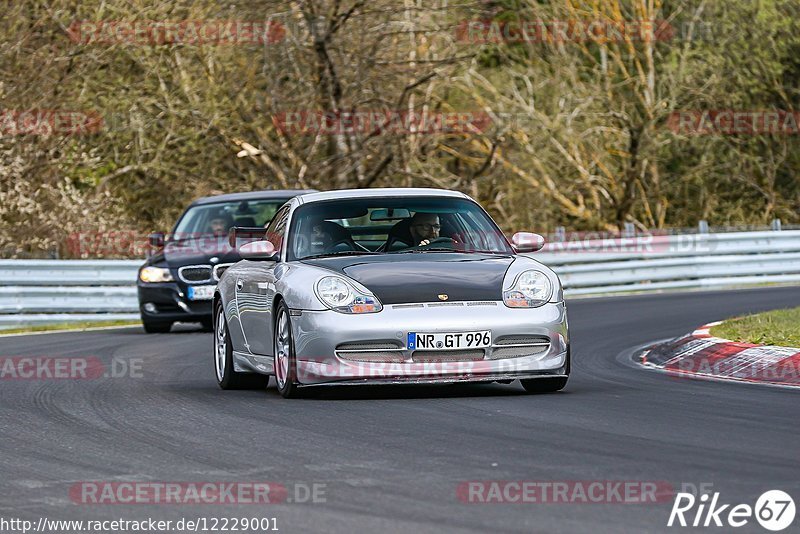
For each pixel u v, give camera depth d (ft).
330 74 291.99
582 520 60.18
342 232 116.06
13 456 83.76
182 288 199.72
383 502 65.16
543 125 360.48
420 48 316.19
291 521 61.98
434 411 97.55
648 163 392.47
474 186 341.82
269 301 111.65
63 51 302.45
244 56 311.88
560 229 275.18
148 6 306.55
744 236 282.36
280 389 110.22
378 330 102.37
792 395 103.81
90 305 233.96
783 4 383.86
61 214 280.51
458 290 105.09
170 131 313.32
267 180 311.47
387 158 298.15
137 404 108.99
